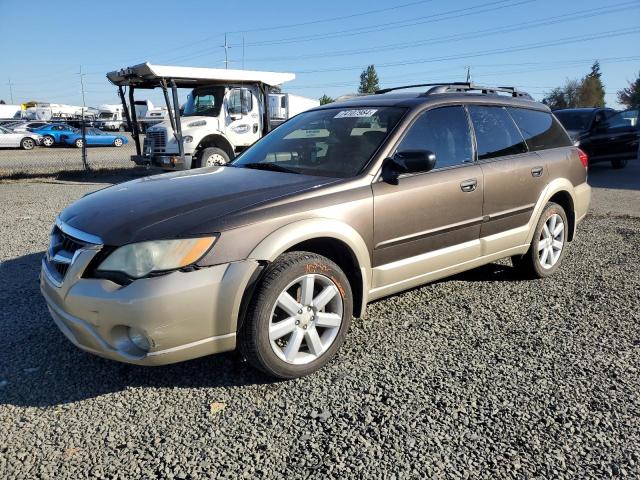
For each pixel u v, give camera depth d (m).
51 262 3.09
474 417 2.74
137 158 13.10
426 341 3.62
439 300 4.38
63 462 2.41
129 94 13.41
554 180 4.80
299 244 3.17
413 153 3.38
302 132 4.20
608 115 14.38
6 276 5.01
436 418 2.73
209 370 3.24
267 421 2.71
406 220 3.56
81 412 2.80
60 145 29.72
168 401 2.90
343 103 4.43
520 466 2.38
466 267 4.13
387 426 2.66
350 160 3.62
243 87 12.89
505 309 4.20
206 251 2.75
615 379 3.13
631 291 4.62
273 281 2.92
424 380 3.11
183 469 2.37
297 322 3.08
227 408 2.83
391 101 4.08
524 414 2.77
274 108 15.68
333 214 3.19
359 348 3.51
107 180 13.77
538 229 4.70
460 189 3.89
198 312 2.73
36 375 3.17
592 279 4.95
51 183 12.96
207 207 2.96
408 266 3.65
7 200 9.84
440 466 2.38
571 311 4.17
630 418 2.73
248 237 2.86
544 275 4.89
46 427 2.67
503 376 3.15
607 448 2.50
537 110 5.00
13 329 3.80
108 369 3.24
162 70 11.41
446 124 4.02
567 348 3.53
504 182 4.26
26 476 2.32
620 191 10.83
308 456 2.45
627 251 5.95
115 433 2.62
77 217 3.10
